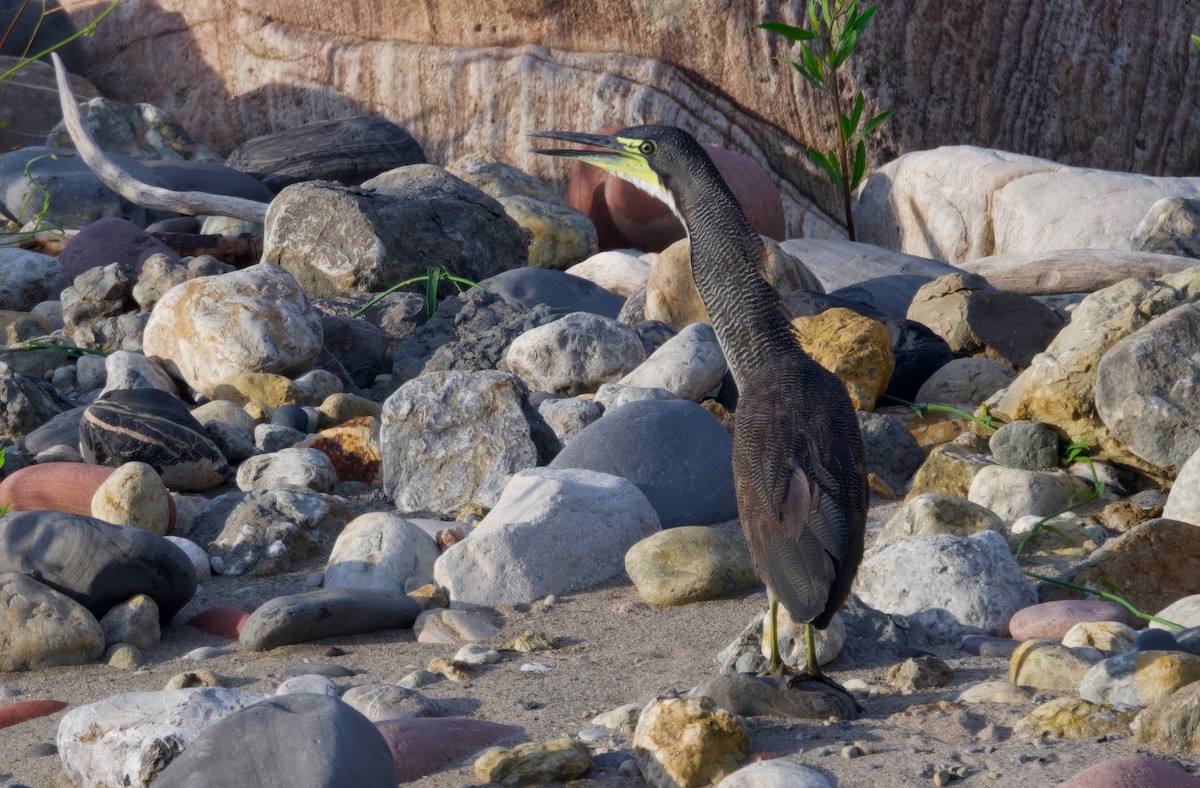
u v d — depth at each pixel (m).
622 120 21.00
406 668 7.22
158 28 24.42
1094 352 10.00
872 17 20.53
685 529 8.48
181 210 18.78
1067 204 16.55
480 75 21.78
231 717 5.17
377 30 22.72
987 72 21.16
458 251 16.06
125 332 14.09
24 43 24.58
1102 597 7.61
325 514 9.64
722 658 6.98
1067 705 5.69
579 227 18.12
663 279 13.95
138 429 10.49
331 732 5.02
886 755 5.48
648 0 21.00
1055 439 10.03
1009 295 12.80
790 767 5.12
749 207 19.02
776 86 20.84
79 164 20.17
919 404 11.92
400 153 21.12
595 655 7.33
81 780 5.83
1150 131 22.05
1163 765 4.84
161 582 8.04
